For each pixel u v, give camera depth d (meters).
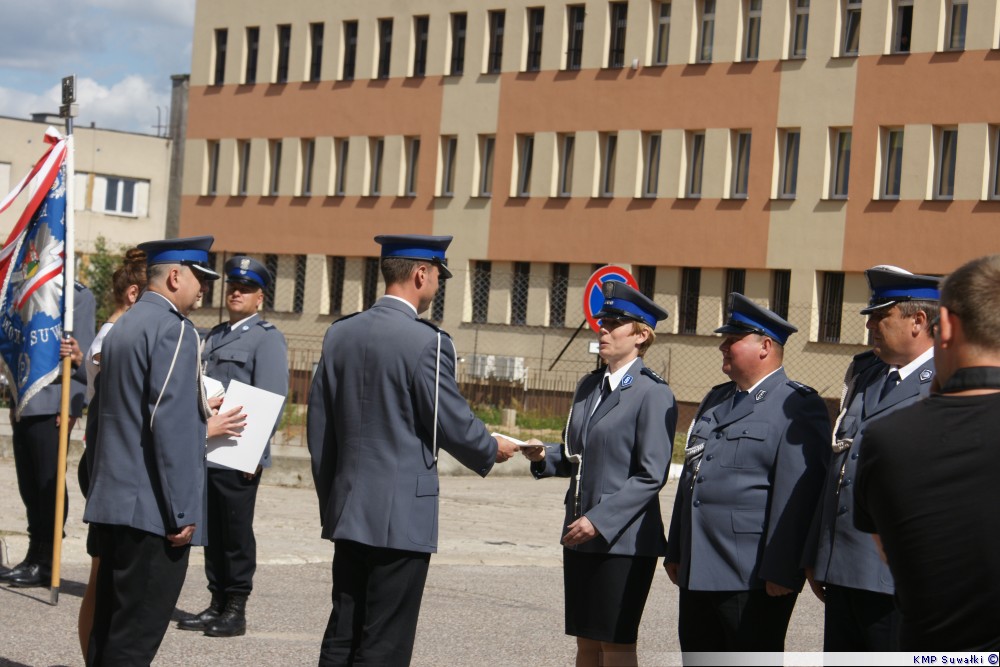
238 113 44.22
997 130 31.78
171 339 6.11
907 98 32.41
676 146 35.72
